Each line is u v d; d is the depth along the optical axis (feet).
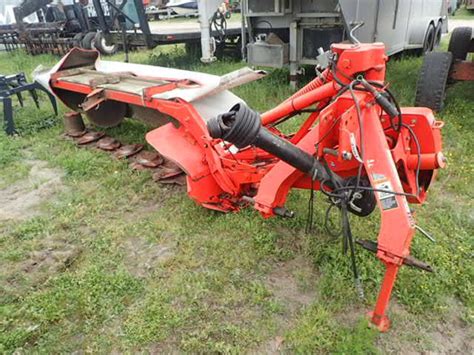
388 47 21.83
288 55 21.95
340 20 19.71
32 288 9.81
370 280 9.37
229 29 32.71
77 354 8.20
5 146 17.61
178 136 12.08
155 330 8.52
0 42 49.96
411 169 9.32
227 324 8.57
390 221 7.36
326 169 8.46
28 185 14.67
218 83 11.82
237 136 7.04
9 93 18.86
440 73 16.42
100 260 10.62
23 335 8.50
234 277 9.77
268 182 9.58
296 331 8.28
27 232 11.92
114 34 34.12
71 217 12.47
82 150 17.04
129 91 13.69
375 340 8.11
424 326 8.39
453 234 10.73
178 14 68.08
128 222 12.18
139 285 9.71
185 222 11.85
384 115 9.00
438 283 9.19
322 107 9.38
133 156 16.15
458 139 15.49
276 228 11.28
